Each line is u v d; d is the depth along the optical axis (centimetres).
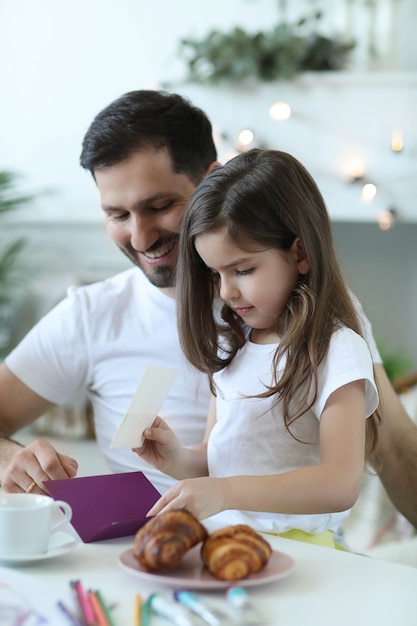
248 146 372
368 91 357
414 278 409
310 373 145
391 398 180
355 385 143
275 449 152
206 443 169
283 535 147
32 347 202
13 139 470
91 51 449
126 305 198
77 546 128
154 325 193
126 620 99
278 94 368
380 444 179
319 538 150
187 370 190
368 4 377
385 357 374
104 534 130
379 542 244
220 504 124
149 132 181
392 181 357
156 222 184
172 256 186
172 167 182
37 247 478
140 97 185
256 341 161
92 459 402
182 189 184
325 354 145
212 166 196
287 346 146
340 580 115
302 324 146
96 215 450
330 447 138
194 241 158
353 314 153
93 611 100
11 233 483
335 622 100
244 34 373
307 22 397
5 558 116
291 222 149
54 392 203
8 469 153
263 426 152
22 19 463
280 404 150
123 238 189
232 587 106
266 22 411
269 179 149
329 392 141
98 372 199
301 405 147
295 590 111
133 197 181
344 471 134
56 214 459
